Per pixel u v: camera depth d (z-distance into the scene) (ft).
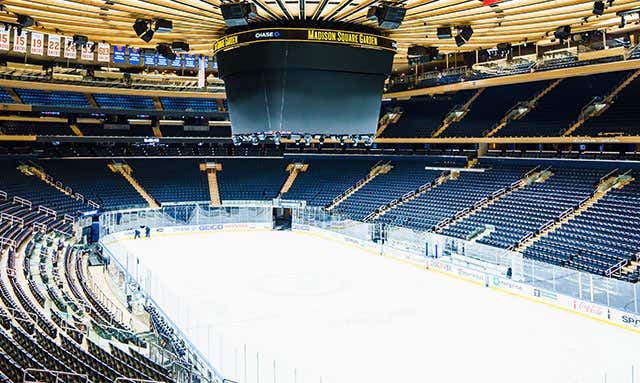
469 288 96.73
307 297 89.25
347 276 104.99
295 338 68.90
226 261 118.01
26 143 160.97
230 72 46.14
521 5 41.45
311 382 55.16
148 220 150.41
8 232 100.37
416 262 116.57
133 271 103.76
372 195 158.30
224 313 79.15
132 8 40.93
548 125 133.39
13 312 51.29
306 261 119.44
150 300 81.35
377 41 45.93
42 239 104.01
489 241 109.91
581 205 110.73
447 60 138.41
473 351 65.05
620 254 87.45
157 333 64.69
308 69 43.91
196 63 156.66
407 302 86.89
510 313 81.20
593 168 125.49
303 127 44.39
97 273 104.63
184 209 156.56
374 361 61.36
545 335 71.00
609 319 76.23
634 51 97.66
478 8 41.39
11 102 149.38
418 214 136.36
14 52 142.00
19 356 37.78
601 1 41.68
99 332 56.80
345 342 67.77
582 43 103.81
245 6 37.52
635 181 113.80
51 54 134.82
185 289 92.63
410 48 58.70
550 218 109.09
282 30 43.06
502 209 121.70
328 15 42.52
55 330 49.34
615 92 132.98
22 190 137.28
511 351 65.00
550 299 85.56
